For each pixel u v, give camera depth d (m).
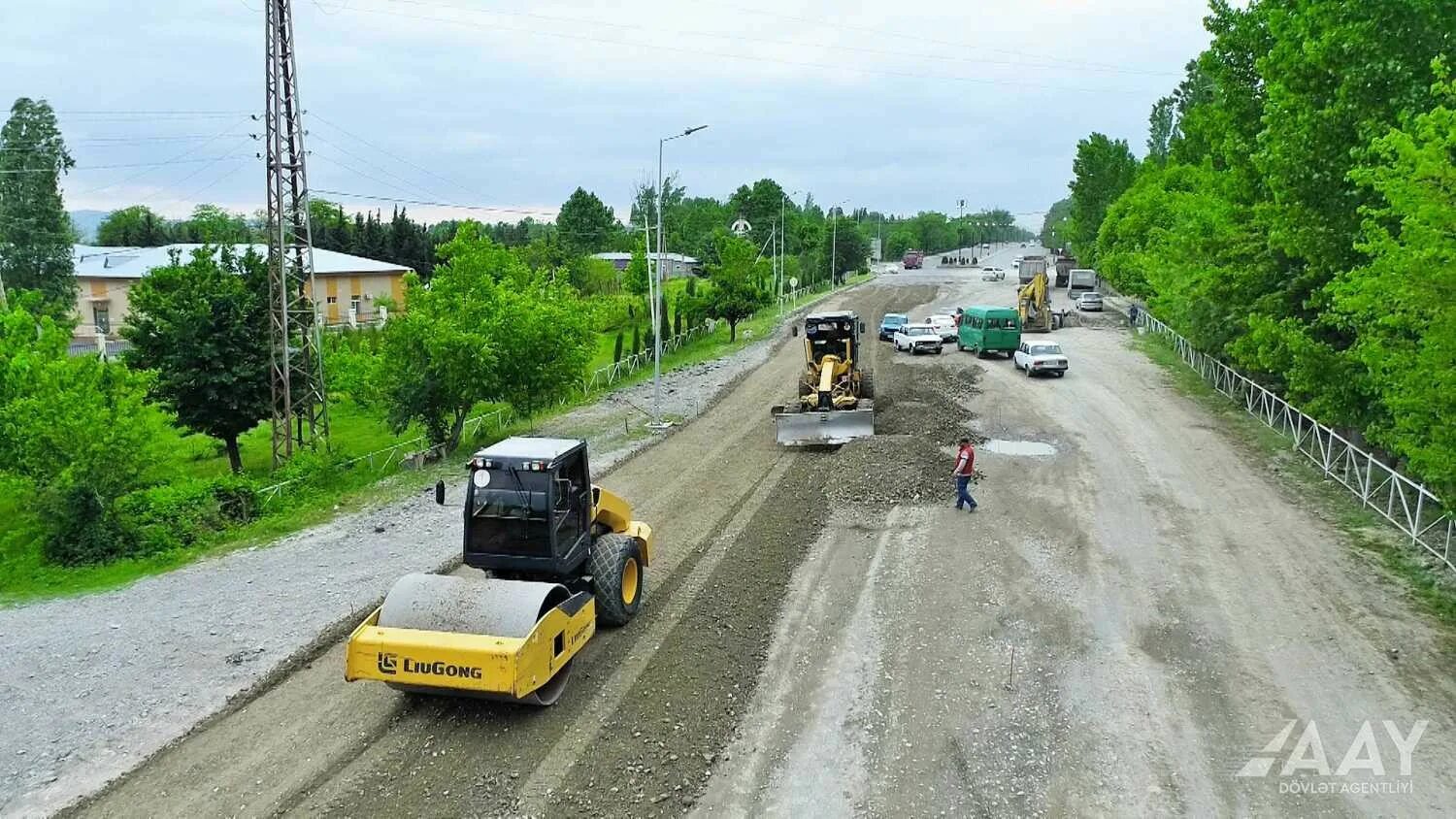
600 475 23.70
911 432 27.53
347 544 18.59
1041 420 29.14
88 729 11.03
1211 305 31.95
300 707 11.46
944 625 14.08
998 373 39.16
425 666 10.29
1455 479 13.25
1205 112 40.16
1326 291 17.31
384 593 15.33
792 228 110.81
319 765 10.14
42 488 18.53
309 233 25.56
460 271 28.34
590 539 13.42
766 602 14.91
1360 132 17.05
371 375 27.56
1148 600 15.02
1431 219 12.06
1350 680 12.29
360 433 36.25
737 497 21.28
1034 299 53.38
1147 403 31.64
